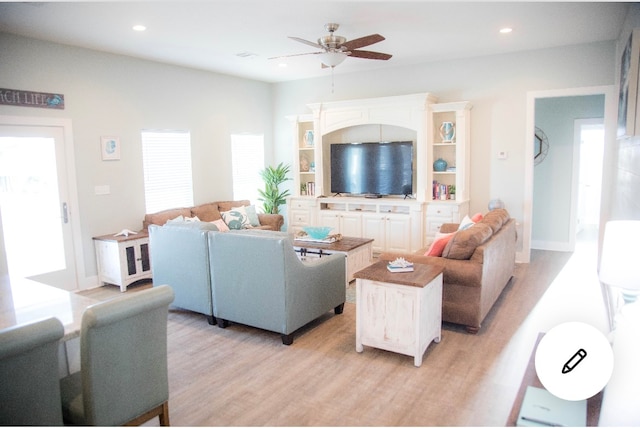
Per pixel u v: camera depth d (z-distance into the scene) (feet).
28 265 15.35
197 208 20.47
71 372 7.51
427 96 19.40
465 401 8.64
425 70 20.68
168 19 13.25
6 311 7.25
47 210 15.74
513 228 15.79
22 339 5.27
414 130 20.74
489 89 19.35
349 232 22.24
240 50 17.29
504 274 14.60
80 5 11.75
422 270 10.80
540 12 13.21
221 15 13.01
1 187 14.60
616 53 16.78
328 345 11.39
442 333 11.96
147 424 8.03
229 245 11.77
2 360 5.21
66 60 15.94
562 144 21.59
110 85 17.39
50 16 12.64
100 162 17.19
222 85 22.39
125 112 17.98
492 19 13.93
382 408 8.46
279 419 8.16
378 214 21.31
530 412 4.96
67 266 16.35
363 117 21.36
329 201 22.80
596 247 22.54
